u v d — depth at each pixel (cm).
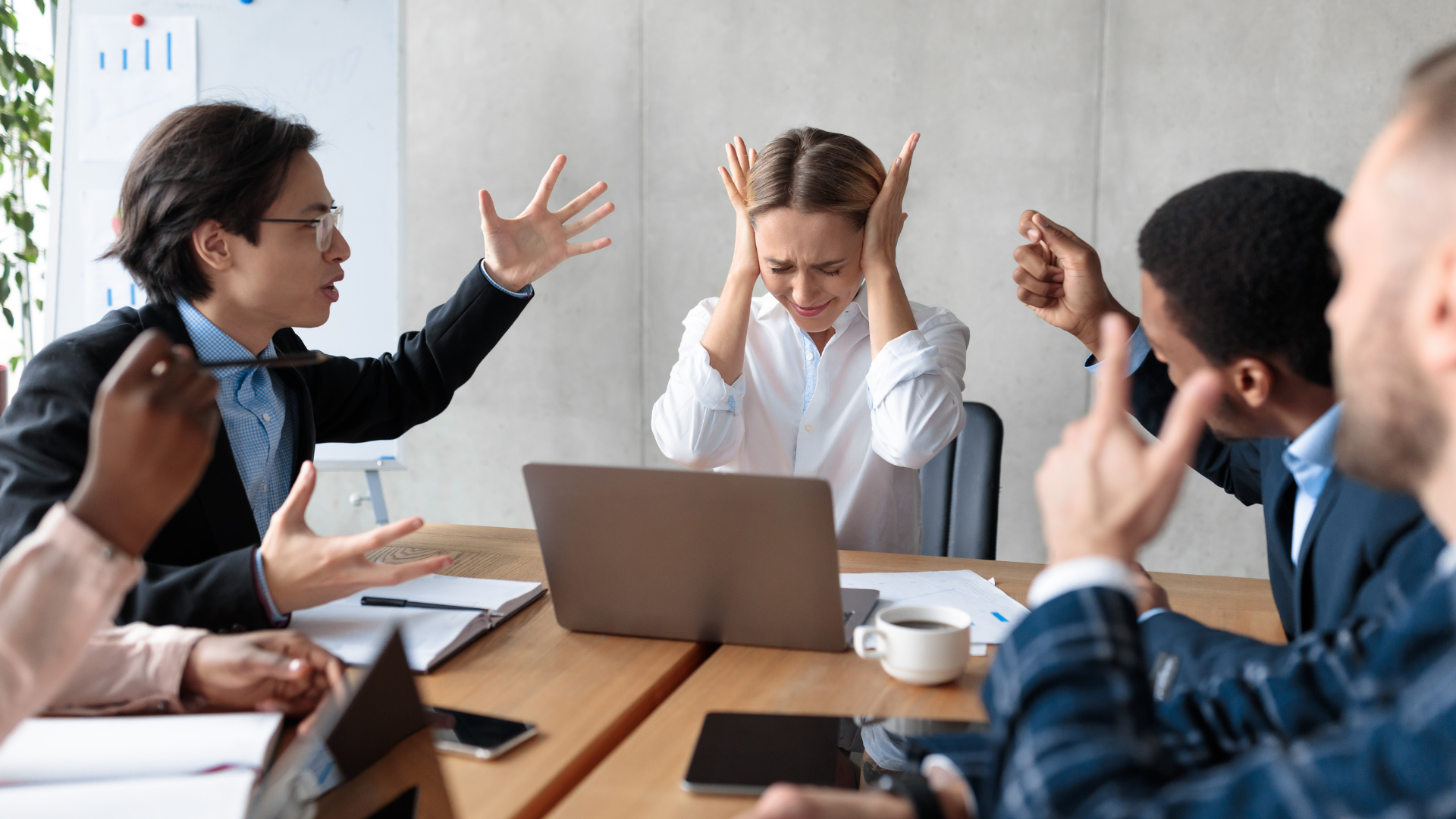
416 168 322
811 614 108
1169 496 57
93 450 59
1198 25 266
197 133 127
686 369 179
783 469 194
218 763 81
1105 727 51
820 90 291
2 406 230
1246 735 74
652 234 307
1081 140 277
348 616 116
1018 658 56
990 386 291
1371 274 47
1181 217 88
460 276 323
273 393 145
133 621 105
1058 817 49
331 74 274
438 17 315
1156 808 46
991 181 283
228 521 127
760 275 180
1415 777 40
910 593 127
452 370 166
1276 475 109
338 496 337
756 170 167
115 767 80
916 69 284
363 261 279
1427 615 51
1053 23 275
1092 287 148
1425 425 47
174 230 127
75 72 268
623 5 302
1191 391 56
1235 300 84
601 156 308
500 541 158
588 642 113
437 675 104
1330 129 261
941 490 182
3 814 72
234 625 105
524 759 85
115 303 266
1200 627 93
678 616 112
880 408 170
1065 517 59
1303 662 76
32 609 58
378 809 70
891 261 171
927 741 78
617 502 107
